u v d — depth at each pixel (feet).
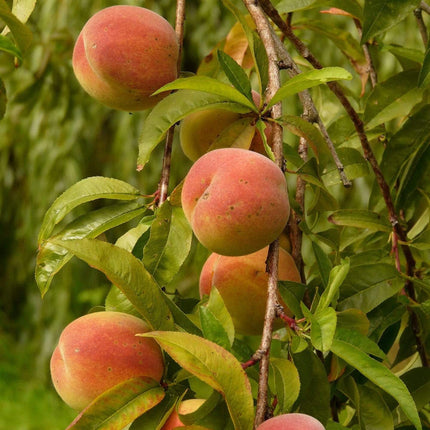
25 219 24.94
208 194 4.65
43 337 25.44
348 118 7.95
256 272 5.55
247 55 7.77
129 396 4.45
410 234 7.55
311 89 8.53
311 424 3.78
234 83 5.37
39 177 24.35
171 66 5.84
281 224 4.70
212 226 4.62
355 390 5.82
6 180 25.17
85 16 22.61
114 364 4.62
